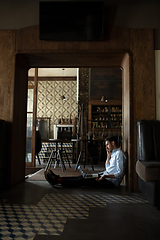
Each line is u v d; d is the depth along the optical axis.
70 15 3.62
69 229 2.01
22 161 4.27
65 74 14.07
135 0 3.80
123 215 2.39
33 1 3.91
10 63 3.84
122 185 3.96
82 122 10.67
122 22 3.78
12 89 3.81
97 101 11.30
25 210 2.53
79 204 2.77
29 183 4.06
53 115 14.56
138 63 3.69
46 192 3.38
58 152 6.09
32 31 3.85
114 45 3.74
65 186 3.80
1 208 2.60
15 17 3.92
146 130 3.17
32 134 6.80
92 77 11.41
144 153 3.10
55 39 3.66
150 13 3.78
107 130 11.30
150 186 2.64
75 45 3.77
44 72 13.68
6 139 3.64
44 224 2.12
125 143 4.03
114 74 11.42
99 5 3.59
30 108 6.87
